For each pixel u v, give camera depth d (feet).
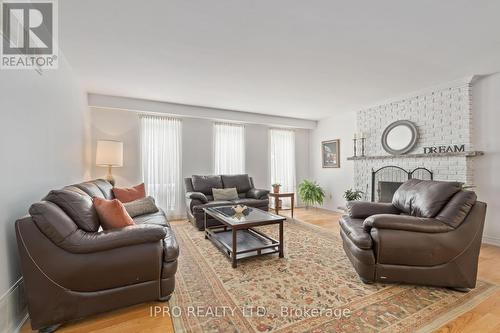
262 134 17.93
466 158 10.23
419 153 12.02
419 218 6.15
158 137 14.42
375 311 5.21
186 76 9.89
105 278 4.82
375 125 14.24
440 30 6.61
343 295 5.86
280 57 8.22
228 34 6.79
